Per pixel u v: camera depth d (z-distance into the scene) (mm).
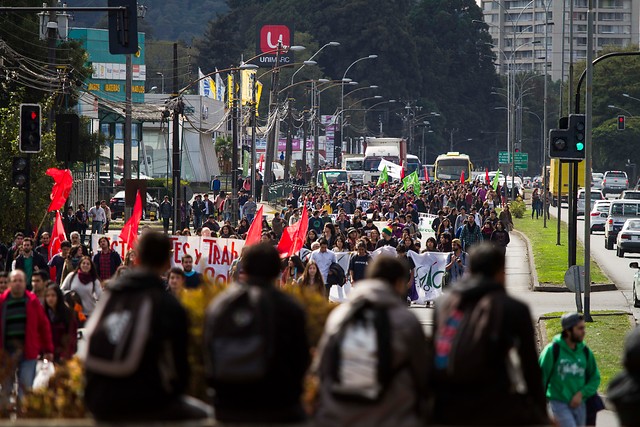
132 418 14812
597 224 130750
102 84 194625
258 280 15117
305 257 62094
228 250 56625
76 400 19703
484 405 14945
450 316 15227
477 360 14828
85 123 116375
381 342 14297
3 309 29438
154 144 188625
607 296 68562
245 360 14609
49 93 102188
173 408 15133
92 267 38906
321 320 20344
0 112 81812
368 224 76812
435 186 164625
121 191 134875
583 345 25906
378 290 14648
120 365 14688
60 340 31734
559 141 55719
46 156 76000
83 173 121000
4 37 105062
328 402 14531
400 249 59000
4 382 24422
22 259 47281
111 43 53250
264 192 155625
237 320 14719
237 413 14852
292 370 14922
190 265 40469
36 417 19953
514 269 86375
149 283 15055
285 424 14961
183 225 94562
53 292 31641
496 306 14953
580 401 25703
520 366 15328
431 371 15133
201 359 19375
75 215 94812
